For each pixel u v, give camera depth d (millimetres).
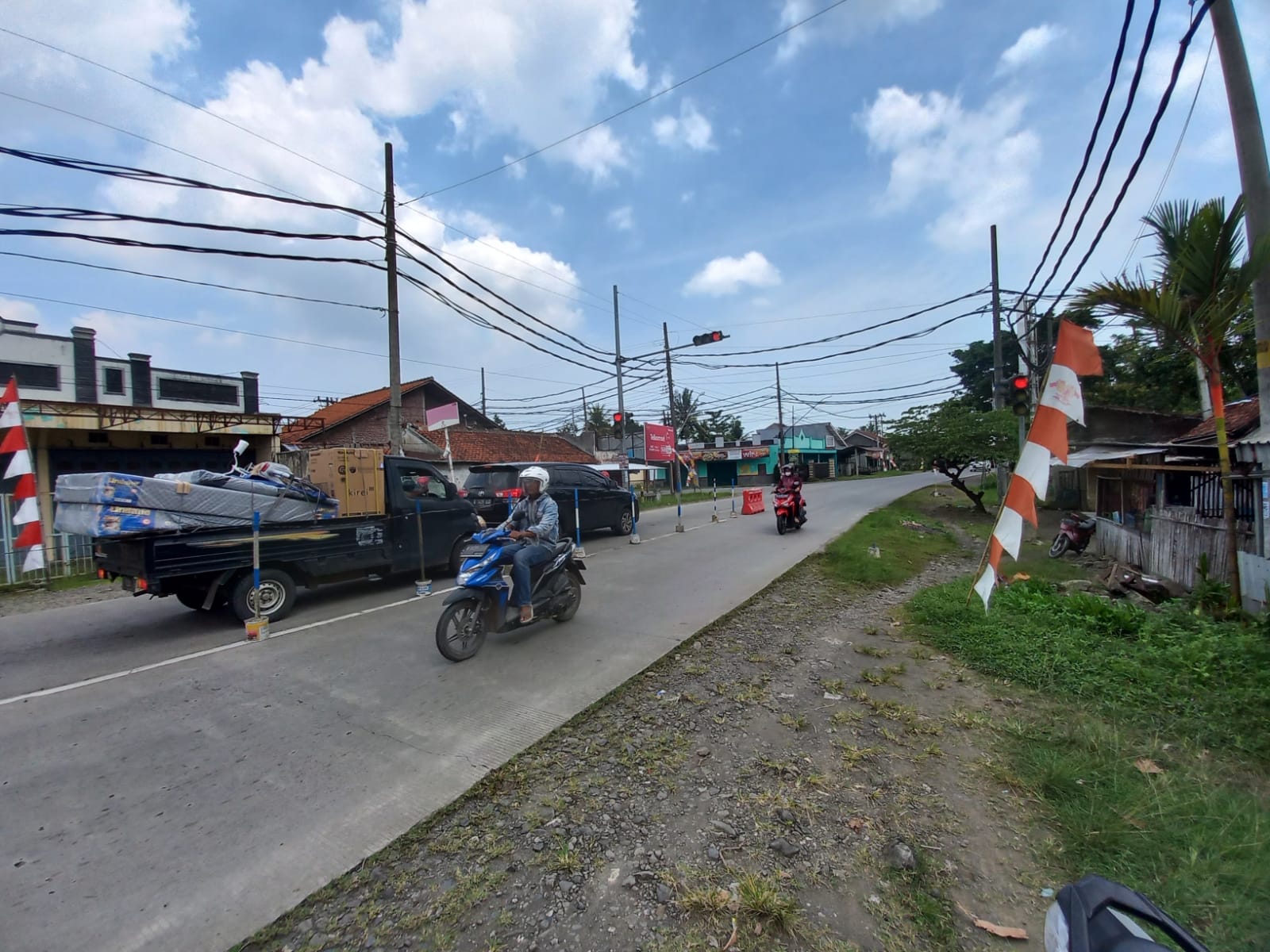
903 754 3422
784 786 3119
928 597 6746
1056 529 15172
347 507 7352
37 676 4914
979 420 17781
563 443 32375
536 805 2988
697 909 2268
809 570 9000
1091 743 3408
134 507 5535
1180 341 5602
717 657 5176
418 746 3627
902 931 2141
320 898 2371
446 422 13156
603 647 5457
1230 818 2658
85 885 2438
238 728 3893
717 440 62781
